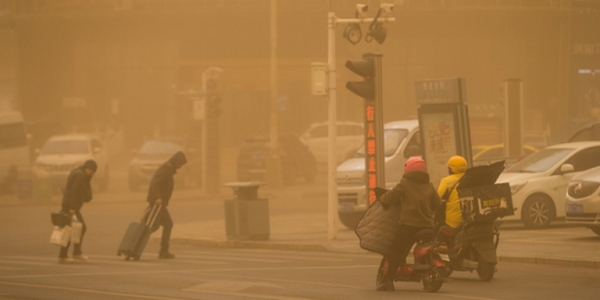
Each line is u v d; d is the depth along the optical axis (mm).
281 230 56656
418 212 29453
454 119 50406
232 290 30656
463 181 31547
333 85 50000
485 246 32344
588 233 48188
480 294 29219
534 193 51219
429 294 29344
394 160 57500
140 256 44969
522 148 67250
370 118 47750
